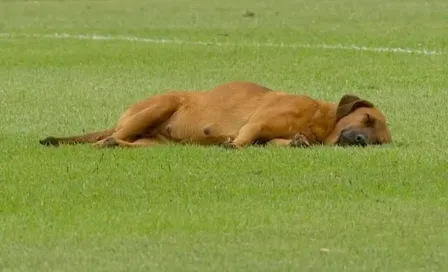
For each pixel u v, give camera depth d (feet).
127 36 108.47
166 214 40.24
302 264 34.47
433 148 51.44
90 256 35.50
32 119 62.54
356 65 85.76
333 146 51.44
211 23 118.11
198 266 34.30
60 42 104.78
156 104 52.75
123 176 45.93
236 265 34.40
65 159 49.24
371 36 103.35
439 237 37.35
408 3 130.11
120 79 81.10
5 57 94.63
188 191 43.47
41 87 76.95
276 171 46.44
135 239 37.35
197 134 52.47
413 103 67.77
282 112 51.42
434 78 78.69
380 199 42.27
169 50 96.58
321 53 92.68
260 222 39.22
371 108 52.19
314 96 72.69
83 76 82.94
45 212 40.81
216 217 39.75
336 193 43.11
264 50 95.14
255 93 52.60
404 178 45.34
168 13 128.77
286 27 112.47
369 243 36.70
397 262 34.68
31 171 47.03
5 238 37.65
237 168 47.01
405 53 91.76
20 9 137.90
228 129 52.16
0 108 67.00
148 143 52.85
